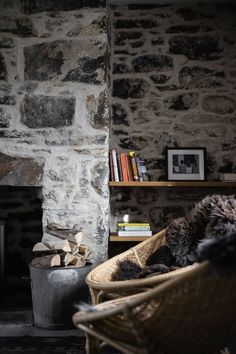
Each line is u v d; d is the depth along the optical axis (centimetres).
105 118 403
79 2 406
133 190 463
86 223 401
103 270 283
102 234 400
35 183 403
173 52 465
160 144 463
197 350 192
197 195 463
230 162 462
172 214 463
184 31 465
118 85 465
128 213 463
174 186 455
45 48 407
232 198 297
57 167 404
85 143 404
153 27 466
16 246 471
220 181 436
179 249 293
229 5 464
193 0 457
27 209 472
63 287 351
